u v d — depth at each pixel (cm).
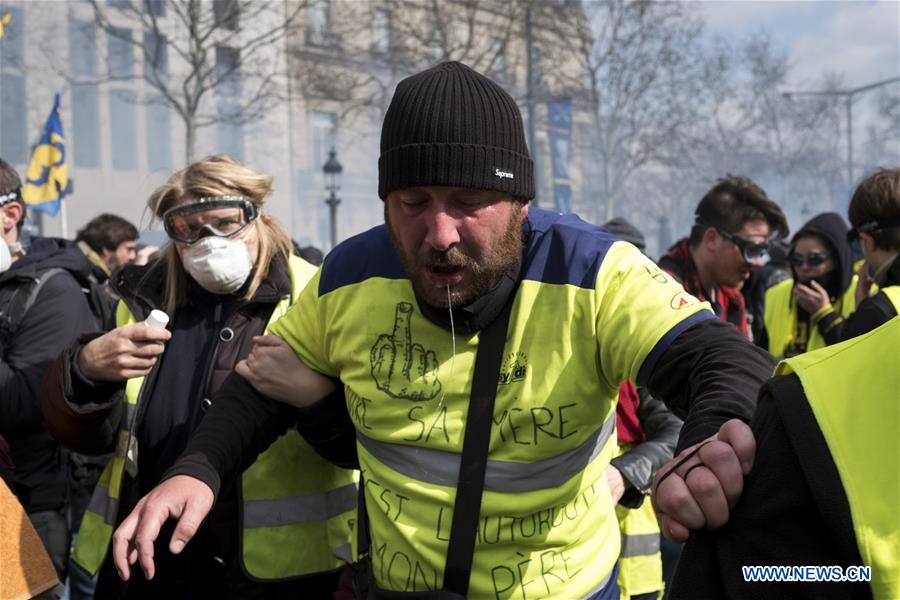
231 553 208
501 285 141
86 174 2544
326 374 171
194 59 1772
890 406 89
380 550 153
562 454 142
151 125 2594
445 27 2359
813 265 403
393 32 2508
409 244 136
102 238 566
